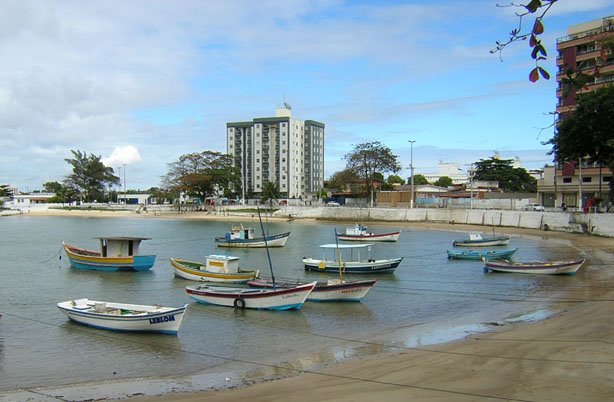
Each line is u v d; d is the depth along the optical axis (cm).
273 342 2470
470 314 2998
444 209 10781
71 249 5262
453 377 1683
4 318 2980
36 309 3234
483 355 1973
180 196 17325
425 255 6041
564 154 7300
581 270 4500
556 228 8262
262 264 5359
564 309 2941
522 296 3503
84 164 19562
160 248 6938
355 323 2838
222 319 2930
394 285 4044
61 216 15800
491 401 1412
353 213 12194
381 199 13238
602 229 7200
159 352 2327
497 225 9581
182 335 2600
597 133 6650
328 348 2331
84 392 1800
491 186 13825
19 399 1734
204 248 6956
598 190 9288
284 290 3097
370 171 13288
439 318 2925
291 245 7356
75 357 2262
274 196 16100
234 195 18088
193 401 1614
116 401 1675
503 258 5484
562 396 1413
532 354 1922
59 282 4297
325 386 1694
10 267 5131
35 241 7900
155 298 3616
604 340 2088
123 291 3881
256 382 1855
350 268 4584
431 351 2138
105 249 4981
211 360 2200
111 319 2653
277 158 19650
